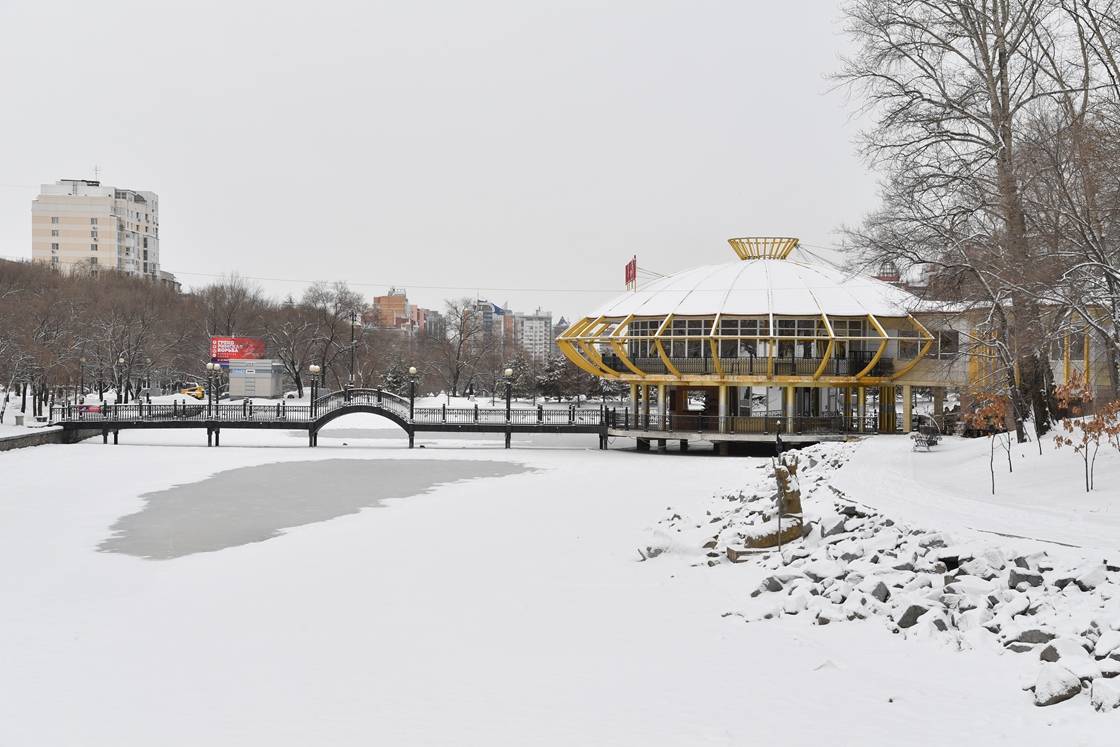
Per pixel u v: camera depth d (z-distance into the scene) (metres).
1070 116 27.20
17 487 38.09
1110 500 19.88
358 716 12.28
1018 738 10.19
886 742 10.54
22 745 11.47
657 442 65.75
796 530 20.36
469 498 34.88
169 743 11.47
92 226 162.00
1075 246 24.59
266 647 15.66
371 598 19.00
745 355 56.50
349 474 43.72
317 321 121.50
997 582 14.21
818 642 14.27
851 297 56.44
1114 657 11.20
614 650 14.88
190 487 38.41
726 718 11.67
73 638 16.38
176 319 111.31
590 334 63.84
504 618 17.17
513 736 11.41
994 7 28.92
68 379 78.94
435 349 138.88
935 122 29.53
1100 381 40.34
